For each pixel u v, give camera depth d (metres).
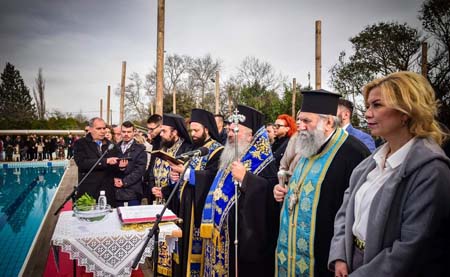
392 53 18.44
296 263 2.21
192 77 37.69
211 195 3.02
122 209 3.00
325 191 2.17
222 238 2.84
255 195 2.65
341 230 1.81
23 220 8.48
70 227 2.71
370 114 1.59
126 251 2.58
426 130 1.49
